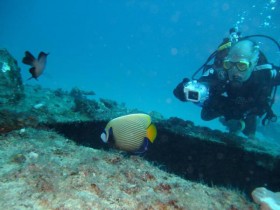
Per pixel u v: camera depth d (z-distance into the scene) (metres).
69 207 0.63
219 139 1.40
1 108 1.08
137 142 0.88
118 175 0.85
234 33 1.64
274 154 1.31
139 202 0.72
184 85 1.39
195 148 1.39
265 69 1.47
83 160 0.89
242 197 0.99
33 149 0.91
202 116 1.71
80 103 1.48
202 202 0.84
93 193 0.72
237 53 1.41
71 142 1.09
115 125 0.86
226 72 1.47
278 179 1.29
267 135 4.23
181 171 1.45
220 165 1.38
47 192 0.67
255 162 1.31
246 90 1.48
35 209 0.61
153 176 0.90
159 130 1.42
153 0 30.61
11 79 1.40
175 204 0.76
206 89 1.40
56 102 1.52
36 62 1.00
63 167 0.82
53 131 1.17
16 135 1.01
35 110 1.29
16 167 0.78
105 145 1.43
